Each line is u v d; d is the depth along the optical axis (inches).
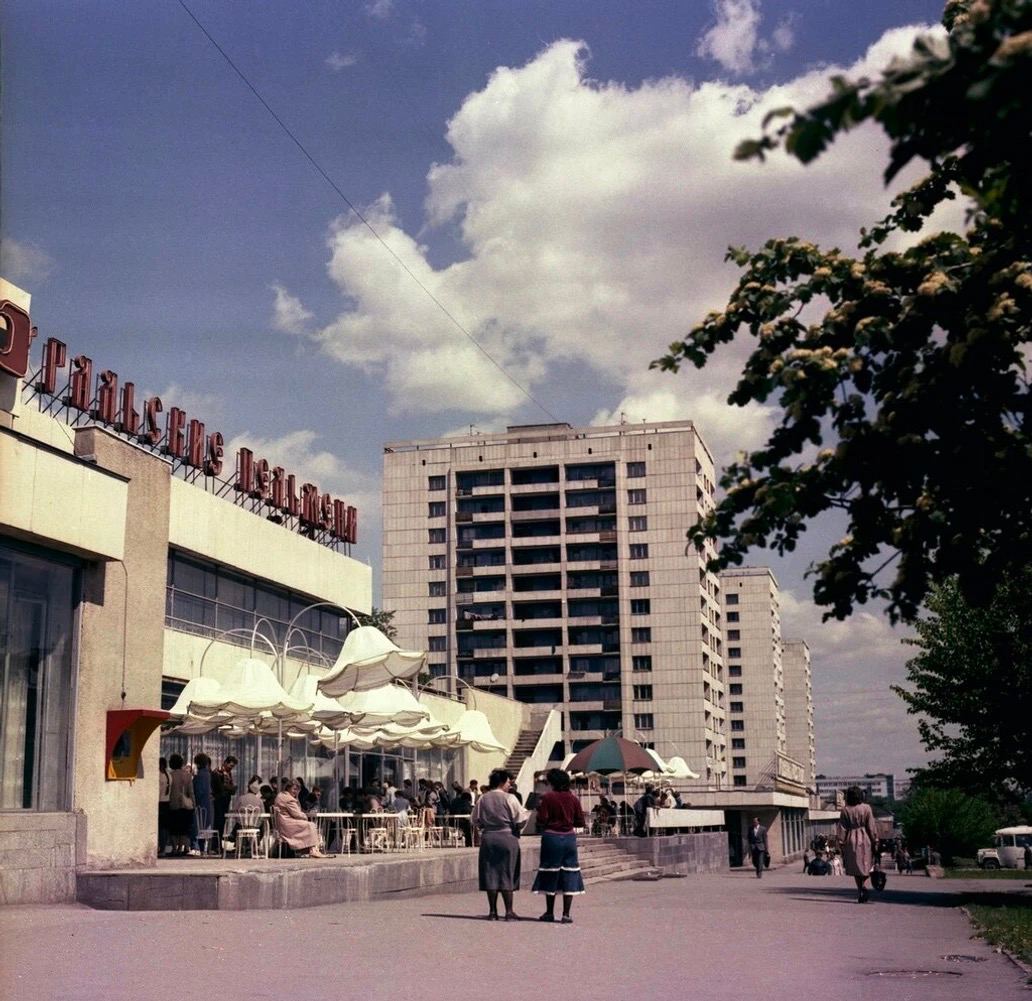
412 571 4699.8
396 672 1012.5
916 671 1034.1
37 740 649.0
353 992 347.6
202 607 1321.4
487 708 2206.0
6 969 381.4
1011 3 168.1
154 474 765.9
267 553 1444.4
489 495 4694.9
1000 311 339.9
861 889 828.6
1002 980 398.0
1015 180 219.0
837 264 401.1
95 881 627.5
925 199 448.1
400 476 4778.5
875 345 377.7
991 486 363.3
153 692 746.2
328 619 1631.4
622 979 388.5
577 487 4611.2
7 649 631.8
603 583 4552.2
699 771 4362.7
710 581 4753.9
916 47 173.6
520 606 4611.2
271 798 965.8
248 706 905.5
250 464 1497.3
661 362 418.9
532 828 1601.9
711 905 790.5
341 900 705.6
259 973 385.1
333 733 1171.9
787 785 3324.3
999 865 2913.4
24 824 618.2
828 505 394.3
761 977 399.5
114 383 1307.8
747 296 409.4
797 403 380.8
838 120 165.9
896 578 391.2
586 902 818.2
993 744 1013.2
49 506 642.8
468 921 593.9
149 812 718.5
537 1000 337.4
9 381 665.0
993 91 165.9
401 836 1072.2
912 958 466.6
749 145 167.9
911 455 365.7
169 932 498.3
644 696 4448.8
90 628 691.4
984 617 989.8
